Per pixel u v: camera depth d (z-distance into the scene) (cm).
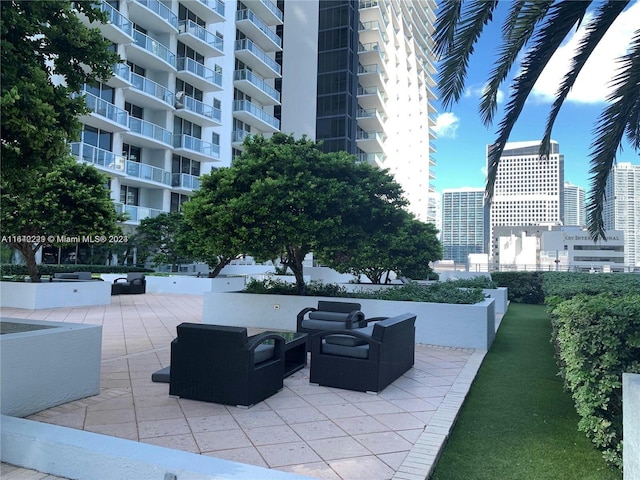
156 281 2109
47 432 313
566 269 2959
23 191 496
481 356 746
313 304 968
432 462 346
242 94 3828
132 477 273
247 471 258
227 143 3497
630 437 271
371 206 920
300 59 4588
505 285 1952
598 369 348
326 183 879
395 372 585
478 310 812
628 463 273
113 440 301
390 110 5850
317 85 4572
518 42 585
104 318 1165
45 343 446
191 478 258
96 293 1482
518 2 562
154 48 2755
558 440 403
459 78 583
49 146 431
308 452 363
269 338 508
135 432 396
